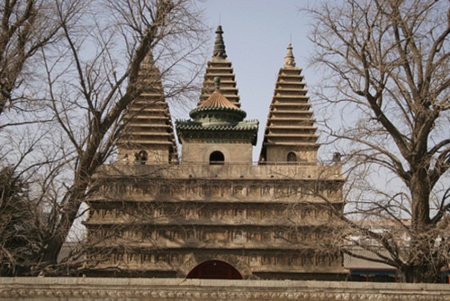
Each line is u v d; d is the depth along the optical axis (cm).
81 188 3231
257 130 5150
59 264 3038
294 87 6141
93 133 3316
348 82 3150
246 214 4612
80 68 3306
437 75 2984
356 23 3109
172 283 2177
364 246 2983
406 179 3089
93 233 3916
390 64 3022
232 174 4666
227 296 2166
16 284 2159
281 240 4512
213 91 5944
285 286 2184
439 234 2705
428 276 2836
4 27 3247
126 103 3444
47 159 3231
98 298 2159
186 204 4606
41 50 3291
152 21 3447
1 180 3192
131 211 4344
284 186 4625
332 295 2191
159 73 3553
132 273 4391
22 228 3356
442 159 2962
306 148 5703
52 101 3238
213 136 5184
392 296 2208
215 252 4519
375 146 3047
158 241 4516
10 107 3161
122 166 4578
